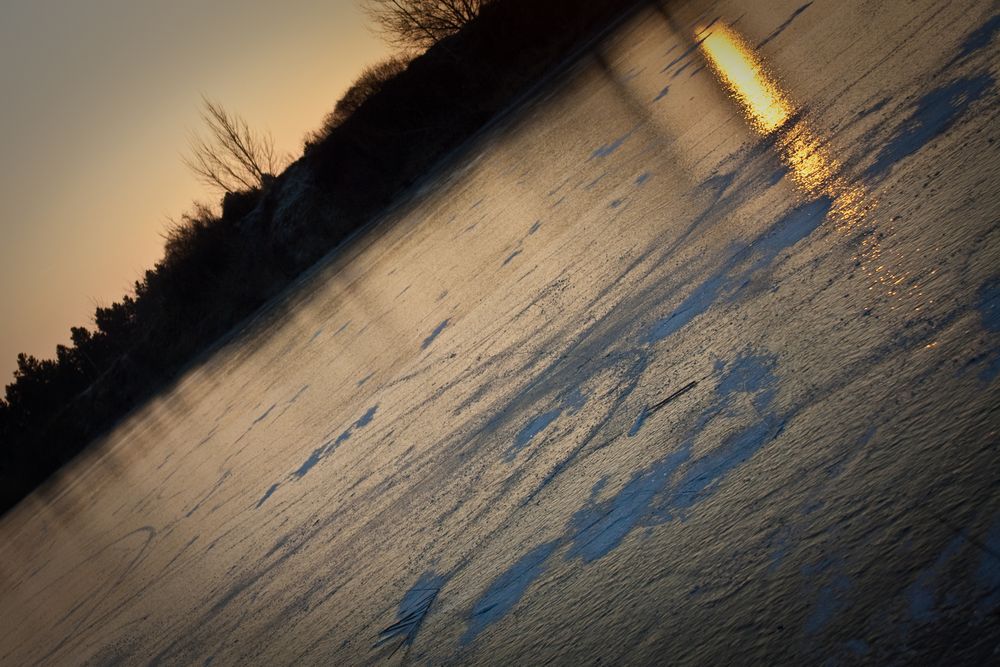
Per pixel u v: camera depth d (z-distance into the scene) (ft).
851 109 22.13
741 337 15.60
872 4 29.91
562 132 62.28
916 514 8.82
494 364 26.32
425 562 17.07
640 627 10.15
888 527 8.92
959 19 21.30
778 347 14.25
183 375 170.60
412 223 90.79
